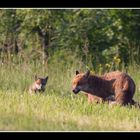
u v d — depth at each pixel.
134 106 25.38
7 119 20.80
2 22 38.00
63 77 31.41
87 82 26.41
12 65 32.28
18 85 30.69
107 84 26.55
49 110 23.11
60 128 20.20
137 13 39.31
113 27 38.31
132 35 38.88
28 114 21.83
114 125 21.27
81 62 33.31
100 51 37.66
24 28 37.81
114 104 25.64
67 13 38.28
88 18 38.00
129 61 36.75
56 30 37.72
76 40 37.38
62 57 36.38
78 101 25.66
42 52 36.38
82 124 20.95
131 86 26.39
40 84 29.28
